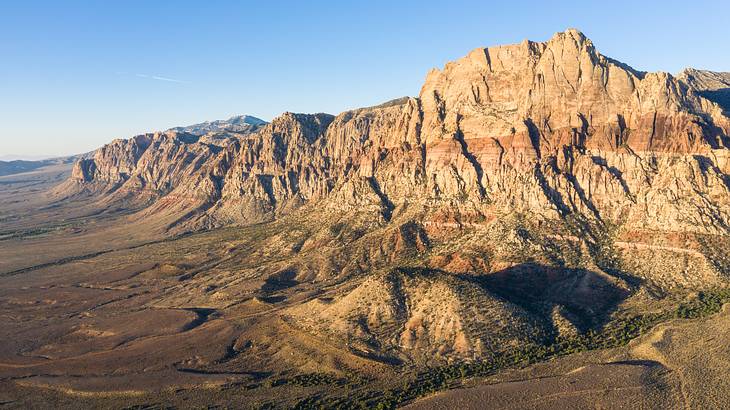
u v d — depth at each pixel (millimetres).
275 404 123562
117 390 135250
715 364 120125
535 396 113000
